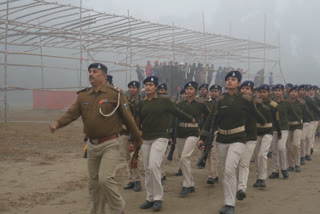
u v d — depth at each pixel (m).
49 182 6.73
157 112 5.24
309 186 6.68
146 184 5.27
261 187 6.57
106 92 4.03
